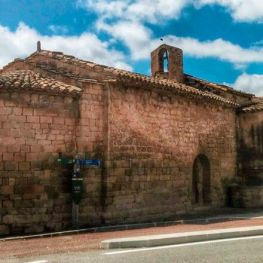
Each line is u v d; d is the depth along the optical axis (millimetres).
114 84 14047
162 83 15609
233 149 20109
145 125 15211
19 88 12203
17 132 12211
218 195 18938
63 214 12750
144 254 7750
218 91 21125
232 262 6918
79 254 8094
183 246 8609
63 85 13297
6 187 11953
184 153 16906
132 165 14562
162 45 22344
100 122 13812
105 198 13586
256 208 18688
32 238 11172
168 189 15969
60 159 12773
